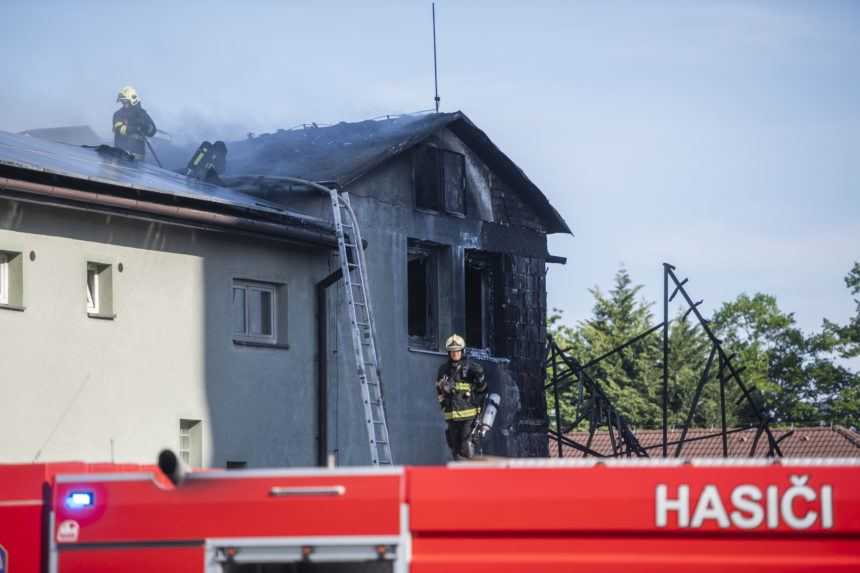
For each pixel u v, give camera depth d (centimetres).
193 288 2233
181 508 880
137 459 2094
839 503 794
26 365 1923
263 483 871
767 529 800
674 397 9506
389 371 2655
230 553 870
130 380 2094
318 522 858
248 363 2331
